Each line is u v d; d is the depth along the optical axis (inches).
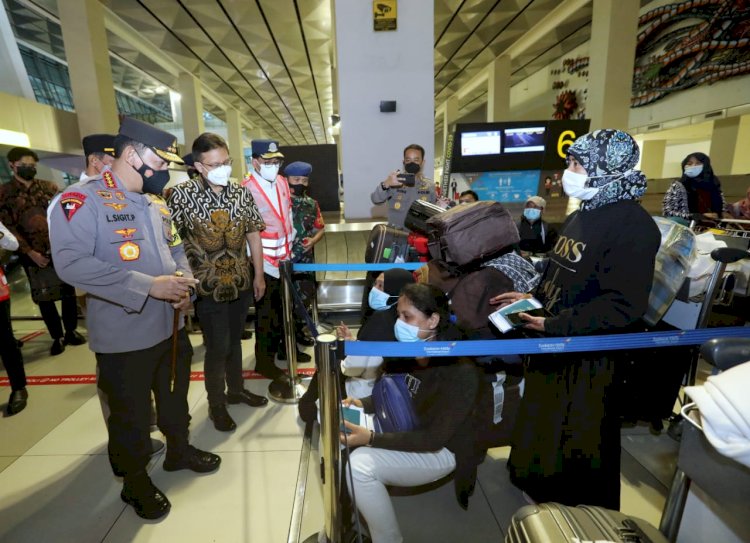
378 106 157.9
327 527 47.1
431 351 43.2
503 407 61.3
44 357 124.9
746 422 25.6
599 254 46.5
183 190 74.5
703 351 36.2
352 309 152.0
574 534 32.6
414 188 124.4
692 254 57.0
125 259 54.9
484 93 517.3
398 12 151.3
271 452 76.9
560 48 376.2
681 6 261.7
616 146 45.3
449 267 60.0
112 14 278.5
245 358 122.1
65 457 76.7
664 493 64.7
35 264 119.6
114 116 251.1
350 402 58.5
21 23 256.1
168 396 67.4
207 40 326.0
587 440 50.4
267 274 97.5
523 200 180.4
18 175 114.3
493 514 61.7
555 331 46.0
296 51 351.9
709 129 348.2
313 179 184.5
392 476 51.0
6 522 61.1
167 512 62.2
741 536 31.3
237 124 587.2
